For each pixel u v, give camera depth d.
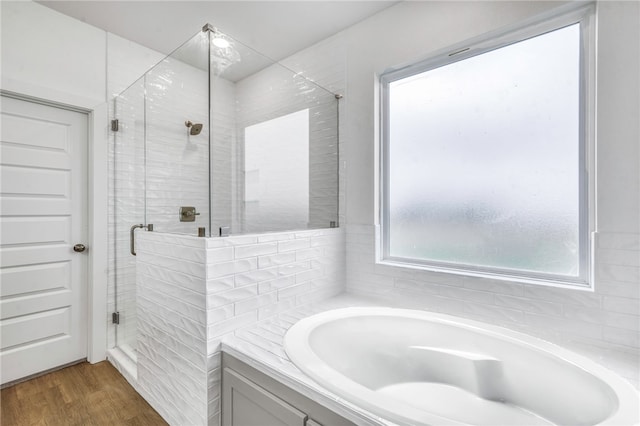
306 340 1.38
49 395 1.89
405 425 0.84
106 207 2.37
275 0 1.96
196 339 1.43
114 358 2.26
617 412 0.90
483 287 1.67
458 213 1.87
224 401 1.38
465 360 1.48
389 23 2.02
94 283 2.32
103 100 2.33
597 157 1.36
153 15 2.13
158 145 1.87
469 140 1.82
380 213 2.16
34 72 2.01
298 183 1.98
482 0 1.66
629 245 1.30
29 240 2.08
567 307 1.43
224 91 1.62
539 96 1.59
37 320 2.12
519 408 1.31
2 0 1.90
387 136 2.16
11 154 2.00
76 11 2.10
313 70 2.45
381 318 1.71
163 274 1.66
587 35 1.44
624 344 1.31
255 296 1.59
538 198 1.60
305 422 1.03
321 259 2.04
